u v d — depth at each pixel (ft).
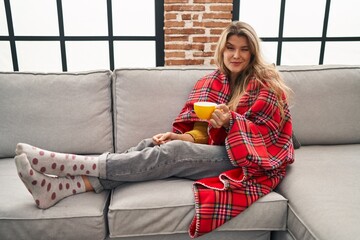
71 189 3.77
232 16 8.15
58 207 3.57
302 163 4.50
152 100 5.00
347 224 3.04
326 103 5.28
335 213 3.24
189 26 7.66
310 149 5.12
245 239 3.88
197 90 4.95
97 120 4.96
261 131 4.22
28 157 3.48
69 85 4.96
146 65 8.58
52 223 3.46
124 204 3.57
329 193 3.61
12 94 4.84
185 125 4.88
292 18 8.51
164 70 5.23
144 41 8.33
